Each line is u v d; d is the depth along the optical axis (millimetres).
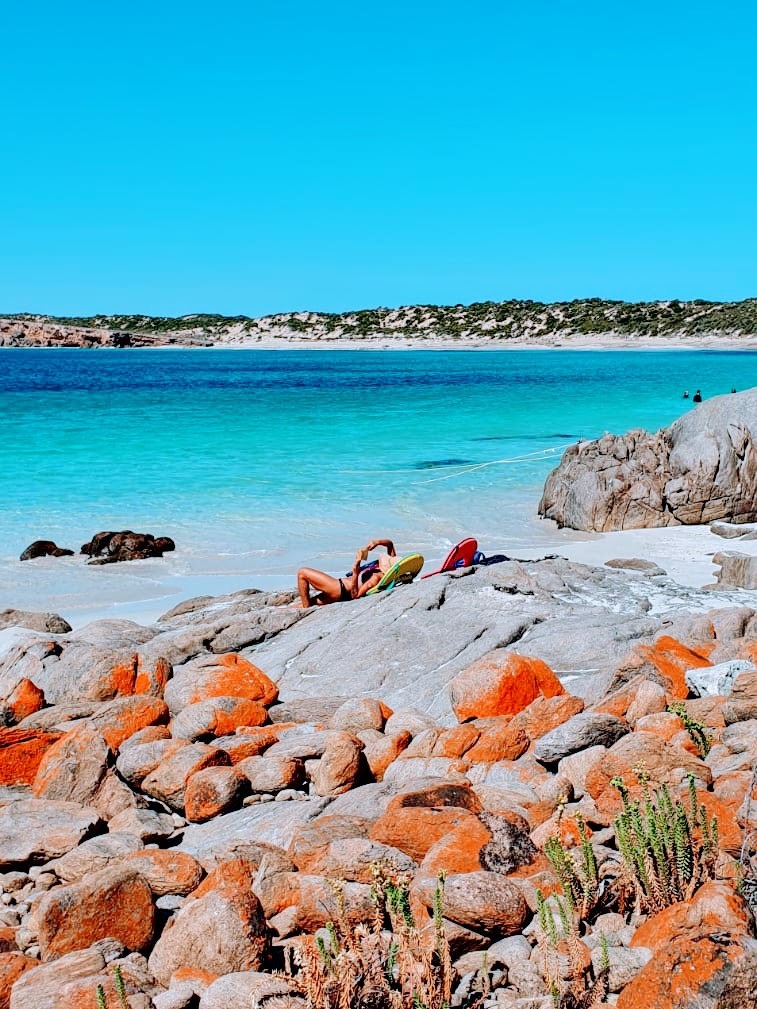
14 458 29109
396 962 4363
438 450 31953
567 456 22047
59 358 151000
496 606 10562
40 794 7066
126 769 7211
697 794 5422
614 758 6023
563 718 7586
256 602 12938
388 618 10430
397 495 23625
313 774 7160
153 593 15461
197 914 4781
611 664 9016
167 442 33281
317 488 24484
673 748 6016
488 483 25500
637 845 4766
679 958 3760
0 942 5312
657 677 8102
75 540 18875
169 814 6973
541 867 5227
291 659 10117
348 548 18312
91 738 7324
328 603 12156
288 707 8703
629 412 45844
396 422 40969
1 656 10203
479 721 7793
